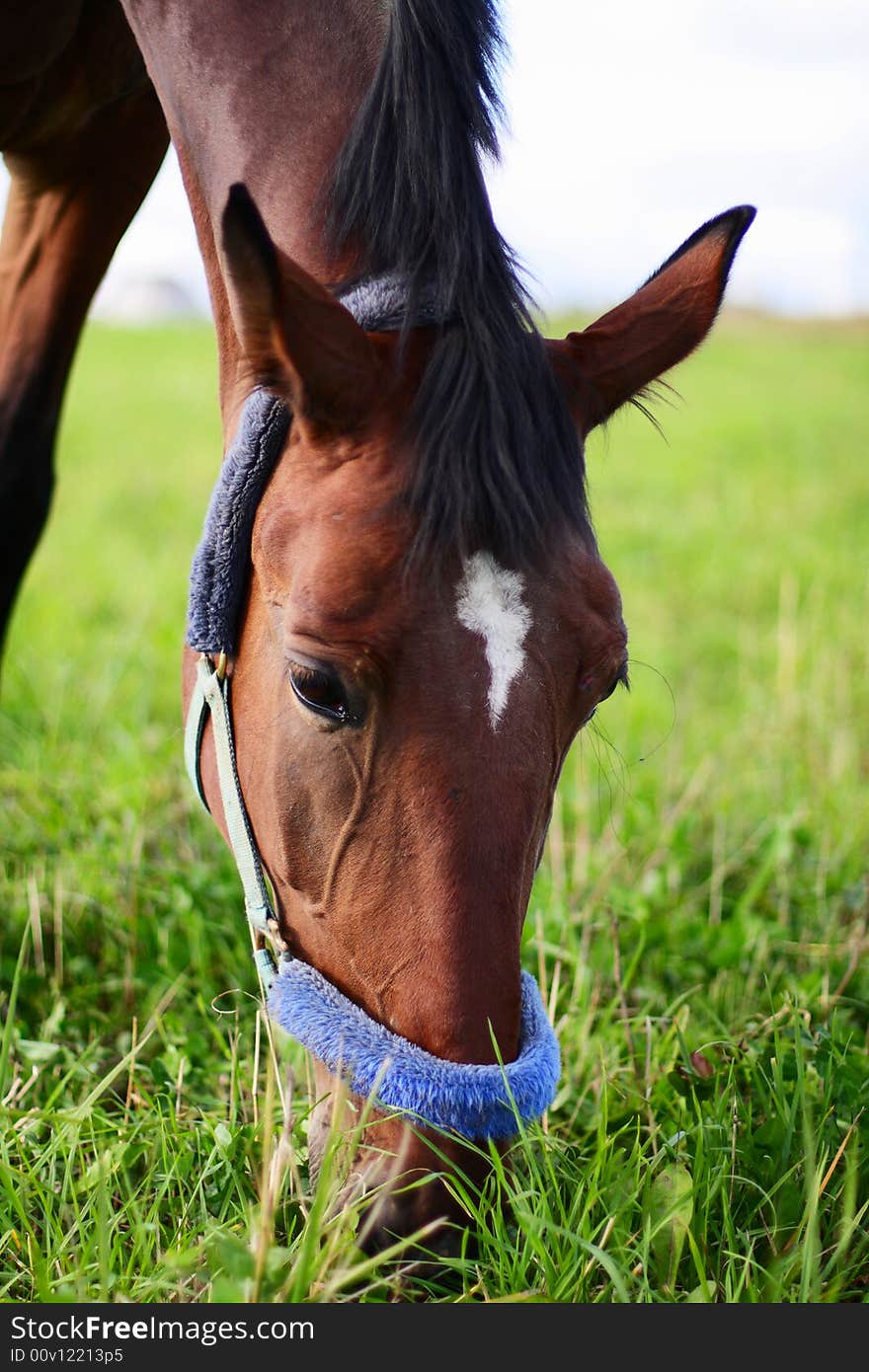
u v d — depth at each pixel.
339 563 1.58
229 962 2.88
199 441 11.02
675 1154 1.98
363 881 1.60
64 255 2.93
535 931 2.87
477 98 1.87
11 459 3.02
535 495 1.61
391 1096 1.55
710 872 3.55
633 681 5.23
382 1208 1.59
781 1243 1.93
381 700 1.56
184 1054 2.41
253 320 1.61
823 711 4.48
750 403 14.12
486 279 1.72
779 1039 2.34
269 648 1.75
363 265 1.85
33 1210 2.01
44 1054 2.35
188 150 2.33
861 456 10.96
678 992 2.87
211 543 1.80
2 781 3.68
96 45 2.66
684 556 7.35
